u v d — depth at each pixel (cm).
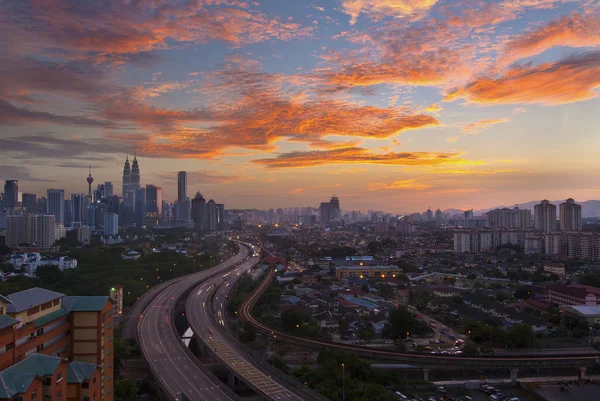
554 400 17138
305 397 14550
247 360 18550
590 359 19375
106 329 14088
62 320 13425
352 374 17950
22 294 12862
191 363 18162
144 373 19000
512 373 18750
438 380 18962
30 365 10625
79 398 11719
